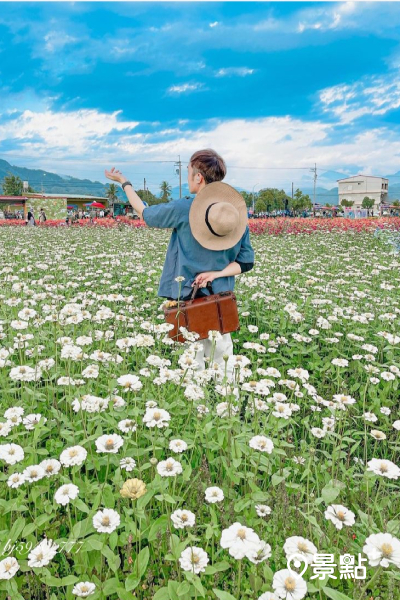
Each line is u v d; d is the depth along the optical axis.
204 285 3.65
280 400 2.96
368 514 2.44
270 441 2.40
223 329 3.67
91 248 12.48
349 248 13.32
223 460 2.52
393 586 1.98
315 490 2.65
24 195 49.19
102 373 3.62
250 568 2.05
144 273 8.52
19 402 3.05
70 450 2.23
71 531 2.00
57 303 5.20
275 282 7.77
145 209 3.68
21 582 1.98
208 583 1.99
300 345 4.84
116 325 4.81
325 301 5.91
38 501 2.23
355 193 170.12
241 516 2.24
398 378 4.39
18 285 4.64
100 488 2.20
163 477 2.46
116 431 2.89
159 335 4.16
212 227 3.50
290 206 92.75
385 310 6.15
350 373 4.81
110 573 2.05
